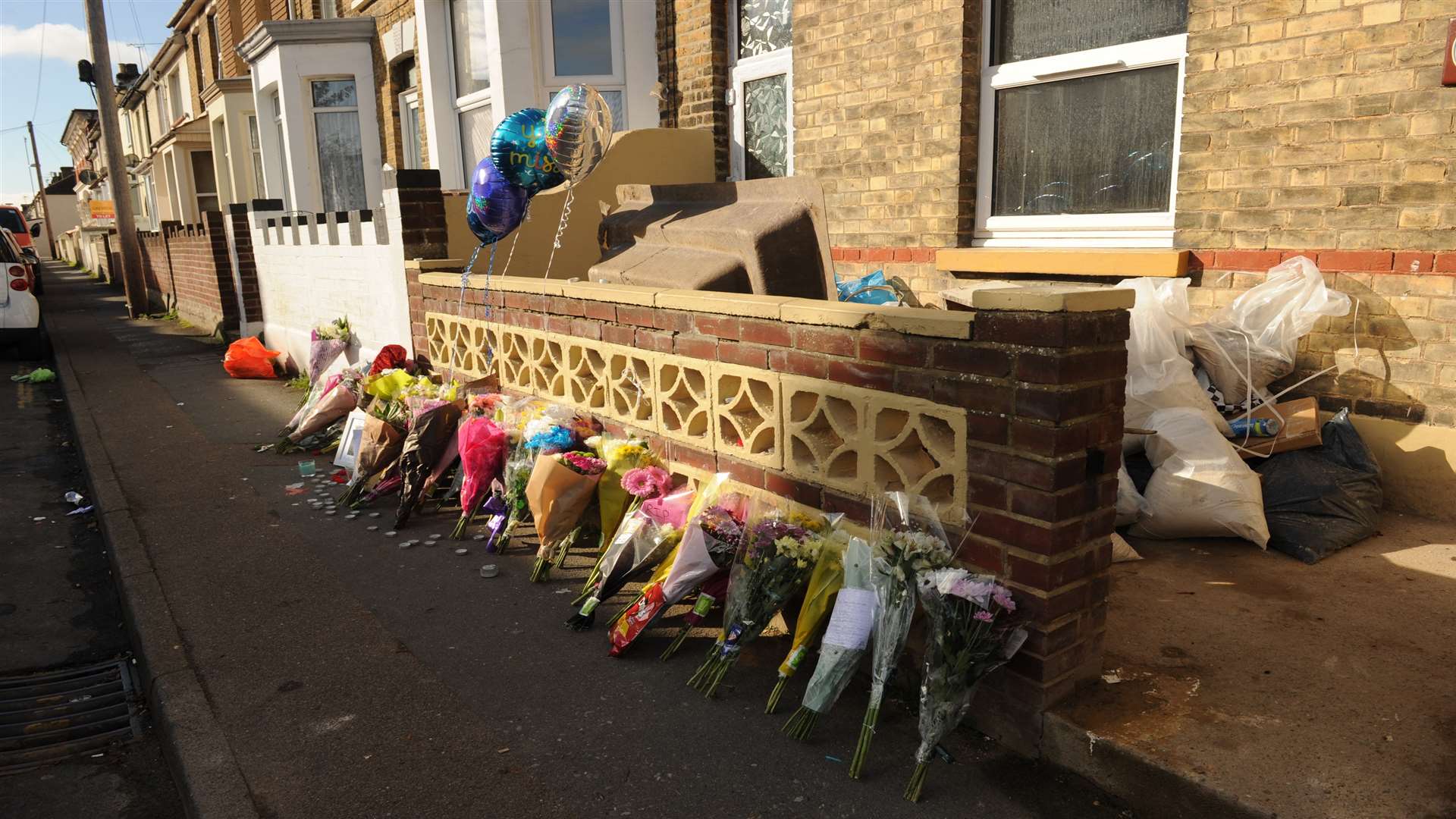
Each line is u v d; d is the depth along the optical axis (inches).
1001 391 111.9
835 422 136.8
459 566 190.5
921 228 240.8
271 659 151.6
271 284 453.4
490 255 277.1
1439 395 166.1
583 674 143.3
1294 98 173.6
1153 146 201.5
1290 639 130.0
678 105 322.3
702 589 149.3
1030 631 113.3
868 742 114.6
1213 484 161.6
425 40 409.4
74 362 502.3
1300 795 95.9
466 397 226.5
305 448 291.0
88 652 170.9
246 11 731.4
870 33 245.6
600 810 110.3
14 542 230.4
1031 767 114.7
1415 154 160.9
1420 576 148.2
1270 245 180.7
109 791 127.3
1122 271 196.7
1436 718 108.7
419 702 136.6
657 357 172.2
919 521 123.5
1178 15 192.9
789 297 163.9
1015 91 224.4
